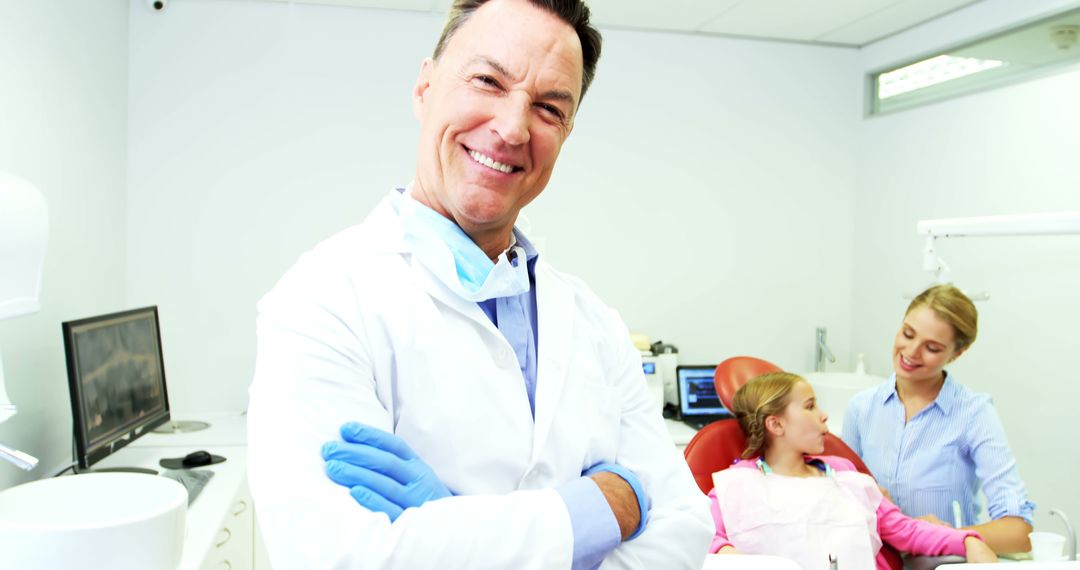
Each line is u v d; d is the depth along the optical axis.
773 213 3.33
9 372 1.84
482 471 0.78
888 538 1.94
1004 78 2.66
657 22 3.07
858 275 3.40
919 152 3.05
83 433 1.75
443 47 0.83
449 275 0.80
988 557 1.72
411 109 2.92
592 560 0.71
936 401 2.09
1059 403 2.44
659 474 0.94
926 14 2.92
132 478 1.28
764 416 2.02
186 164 2.76
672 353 3.16
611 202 3.17
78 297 2.27
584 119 3.13
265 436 0.68
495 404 0.80
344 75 2.87
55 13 2.08
